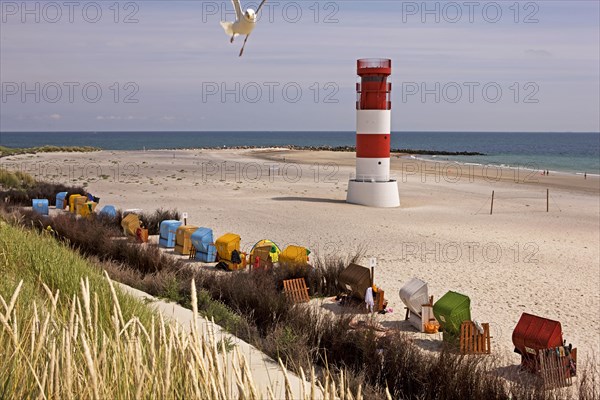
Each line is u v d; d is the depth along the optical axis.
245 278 18.09
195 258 24.25
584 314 17.77
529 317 13.19
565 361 12.38
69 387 2.48
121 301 7.97
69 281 8.76
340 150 152.38
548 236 31.88
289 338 11.96
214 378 2.61
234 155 114.19
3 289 6.10
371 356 12.05
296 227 32.81
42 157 96.25
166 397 2.61
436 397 10.80
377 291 17.59
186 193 48.97
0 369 3.14
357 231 31.97
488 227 34.47
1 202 35.94
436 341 14.97
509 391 10.76
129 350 2.83
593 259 26.02
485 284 21.19
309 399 2.66
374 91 43.00
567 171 89.25
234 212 38.00
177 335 2.80
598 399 10.66
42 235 17.44
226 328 12.80
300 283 18.56
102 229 25.70
